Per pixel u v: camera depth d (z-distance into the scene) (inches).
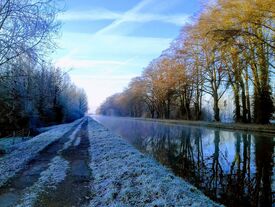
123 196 252.4
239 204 292.5
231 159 550.9
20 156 480.1
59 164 405.4
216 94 1535.4
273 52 912.9
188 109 2030.0
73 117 2726.4
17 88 724.7
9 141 760.3
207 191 337.7
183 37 1547.7
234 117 1478.8
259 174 423.8
